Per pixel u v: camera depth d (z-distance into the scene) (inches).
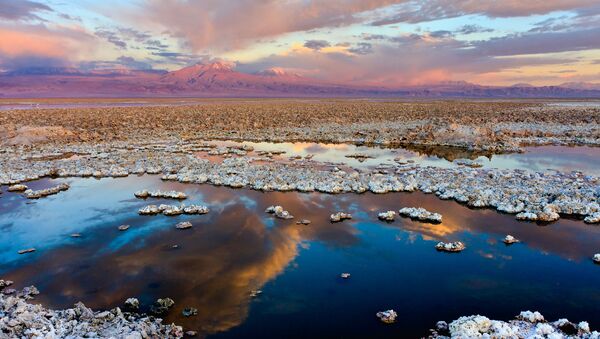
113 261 529.7
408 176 905.5
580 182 856.3
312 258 535.8
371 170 999.0
